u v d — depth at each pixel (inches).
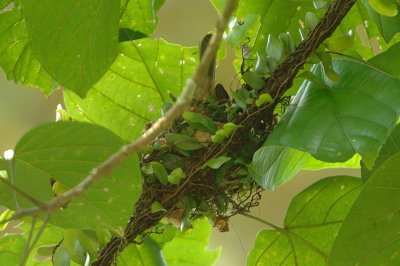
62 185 52.1
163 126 45.3
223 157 53.6
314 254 58.4
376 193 53.7
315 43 53.6
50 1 53.5
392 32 55.3
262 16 58.1
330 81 53.8
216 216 55.4
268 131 54.4
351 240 54.3
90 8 53.7
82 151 49.9
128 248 58.2
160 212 54.7
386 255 54.4
